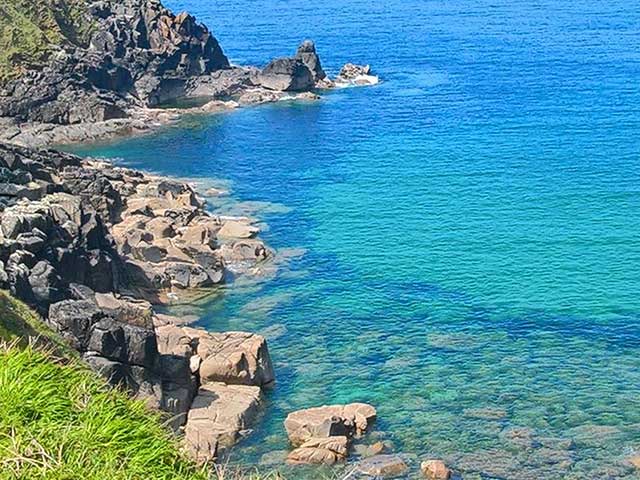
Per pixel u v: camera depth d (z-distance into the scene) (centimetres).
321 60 17012
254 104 13188
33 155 7606
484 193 8375
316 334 5294
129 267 5975
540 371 4731
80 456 1303
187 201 7844
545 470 3741
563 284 6034
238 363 4475
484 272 6303
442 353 4984
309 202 8244
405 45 18912
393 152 10131
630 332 5247
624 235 7038
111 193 7238
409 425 4153
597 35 19850
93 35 13900
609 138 10525
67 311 4056
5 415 1337
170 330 4678
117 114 11906
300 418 4025
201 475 1460
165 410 4084
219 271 6181
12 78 11875
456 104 12850
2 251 4575
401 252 6775
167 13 14250
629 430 4072
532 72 15325
